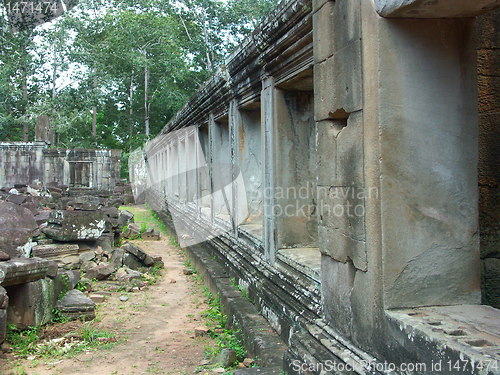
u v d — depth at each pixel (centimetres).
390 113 292
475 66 300
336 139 349
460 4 272
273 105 536
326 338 362
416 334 257
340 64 338
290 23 439
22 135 3856
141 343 534
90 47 3716
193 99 980
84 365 467
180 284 832
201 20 3597
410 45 293
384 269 292
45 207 1486
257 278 577
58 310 595
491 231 357
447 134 297
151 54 3662
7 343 504
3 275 497
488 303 356
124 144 4056
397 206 294
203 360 476
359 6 309
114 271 846
